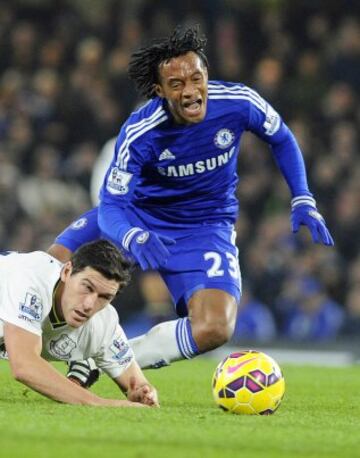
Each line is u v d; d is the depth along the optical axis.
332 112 47.03
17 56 51.97
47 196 46.06
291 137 21.50
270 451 13.18
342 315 40.81
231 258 20.94
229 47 49.88
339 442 14.13
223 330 19.92
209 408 18.44
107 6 52.16
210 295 20.25
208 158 20.61
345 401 20.88
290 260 42.00
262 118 20.81
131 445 13.13
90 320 17.59
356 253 43.00
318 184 44.50
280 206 44.94
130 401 17.89
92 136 48.31
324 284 41.81
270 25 51.34
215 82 20.58
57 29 52.81
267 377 17.20
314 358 37.62
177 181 20.81
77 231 22.14
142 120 20.06
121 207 20.17
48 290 17.05
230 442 13.70
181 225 21.28
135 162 20.23
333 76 49.00
